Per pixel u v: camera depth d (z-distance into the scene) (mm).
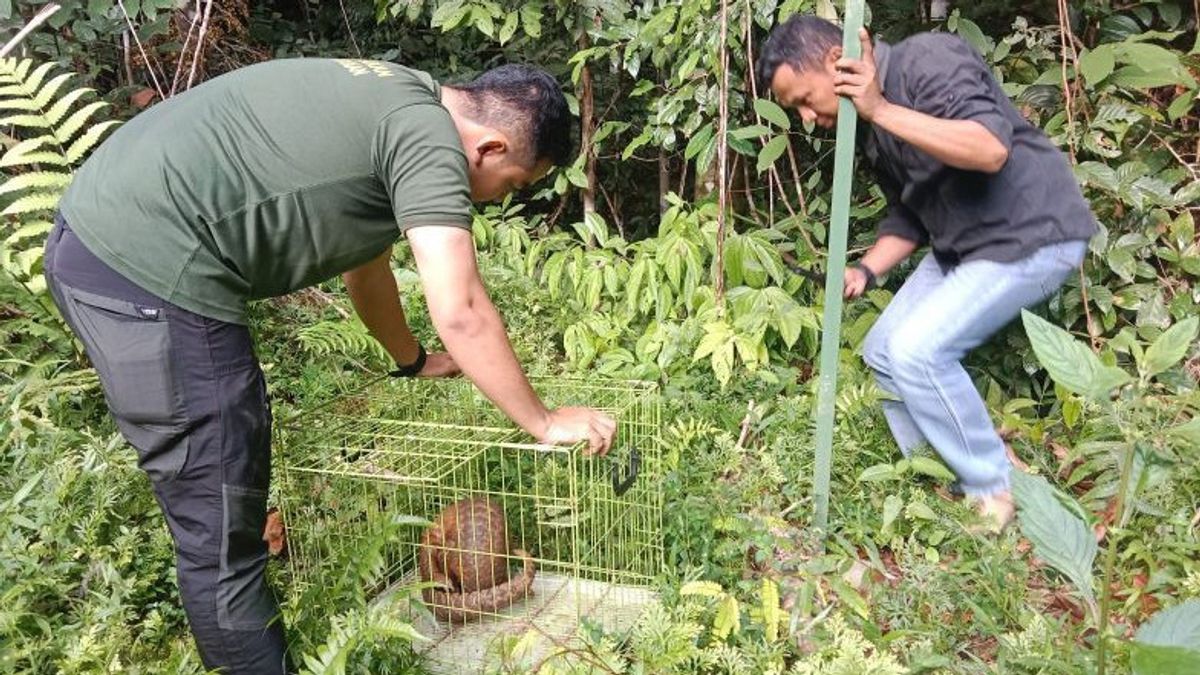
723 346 2943
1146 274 2982
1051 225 2350
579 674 1798
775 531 2254
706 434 2672
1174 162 3199
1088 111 3010
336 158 1655
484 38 4602
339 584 1809
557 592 2195
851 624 2016
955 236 2453
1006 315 2420
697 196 3891
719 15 3166
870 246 3342
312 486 2100
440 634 2066
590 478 2143
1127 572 2154
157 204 1633
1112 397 2713
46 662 1778
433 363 2250
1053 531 1478
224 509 1738
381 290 2064
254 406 1770
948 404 2438
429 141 1614
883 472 2391
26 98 2980
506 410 1685
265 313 3314
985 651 1989
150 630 1958
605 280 3467
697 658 1864
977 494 2482
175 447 1712
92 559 1969
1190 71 3117
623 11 3512
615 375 3092
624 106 4312
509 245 3738
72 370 2799
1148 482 1490
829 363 2316
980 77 2268
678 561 2268
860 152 2689
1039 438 2725
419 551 2182
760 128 3150
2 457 2232
